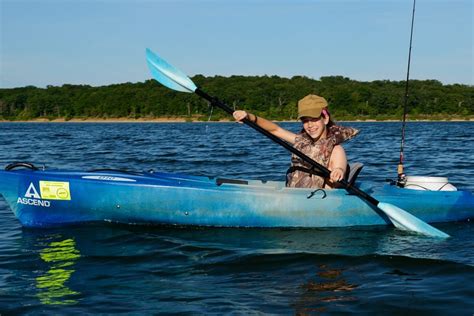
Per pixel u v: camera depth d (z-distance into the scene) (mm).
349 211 5258
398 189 5648
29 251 4457
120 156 13438
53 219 5262
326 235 4973
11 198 5254
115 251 4445
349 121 75062
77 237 4863
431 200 5520
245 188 5234
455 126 47094
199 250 4465
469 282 3684
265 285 3668
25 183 5223
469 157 12859
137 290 3576
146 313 3203
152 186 5160
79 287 3629
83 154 14195
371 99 77562
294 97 79125
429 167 10594
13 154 14273
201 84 87438
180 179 5469
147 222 5234
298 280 3764
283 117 73688
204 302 3369
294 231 5102
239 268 4020
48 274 3889
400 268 4012
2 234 5012
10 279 3775
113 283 3705
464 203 5633
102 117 88938
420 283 3686
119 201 5172
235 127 46156
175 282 3725
